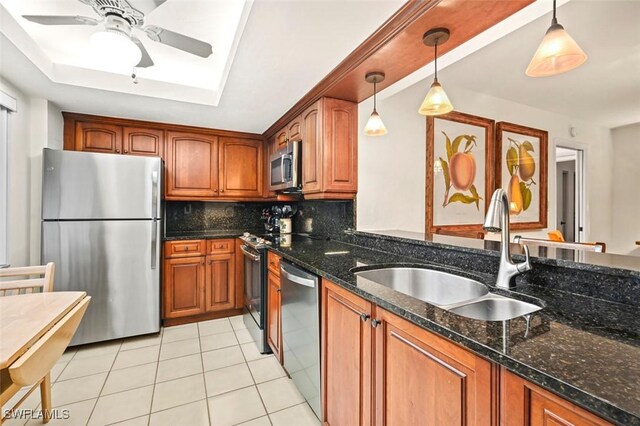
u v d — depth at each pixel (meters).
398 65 1.75
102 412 1.71
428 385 0.91
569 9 1.75
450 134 2.88
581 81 2.78
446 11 1.27
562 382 0.55
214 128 3.35
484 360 0.73
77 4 1.61
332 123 2.28
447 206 2.86
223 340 2.66
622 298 0.98
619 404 0.48
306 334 1.70
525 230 3.38
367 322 1.18
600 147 4.23
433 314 0.90
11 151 2.18
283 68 1.89
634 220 4.22
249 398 1.84
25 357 1.04
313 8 1.31
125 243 2.59
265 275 2.44
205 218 3.70
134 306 2.63
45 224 2.33
